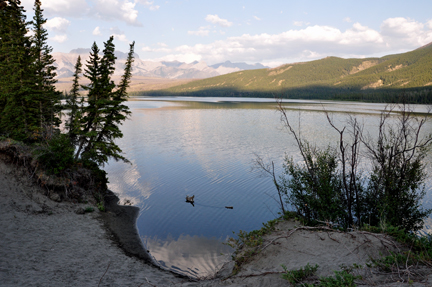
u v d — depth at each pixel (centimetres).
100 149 2842
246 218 2223
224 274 1199
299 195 1560
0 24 3034
